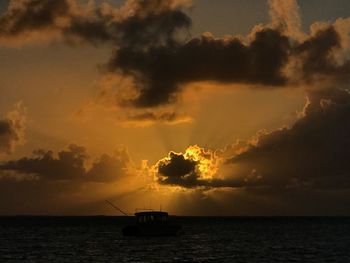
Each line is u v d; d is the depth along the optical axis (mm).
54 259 96875
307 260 96188
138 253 106250
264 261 94562
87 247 119562
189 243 129625
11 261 94062
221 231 198750
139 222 137375
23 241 140750
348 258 99438
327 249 118000
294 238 155625
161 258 98500
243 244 131000
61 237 157000
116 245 123438
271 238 155250
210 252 109812
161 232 137375
